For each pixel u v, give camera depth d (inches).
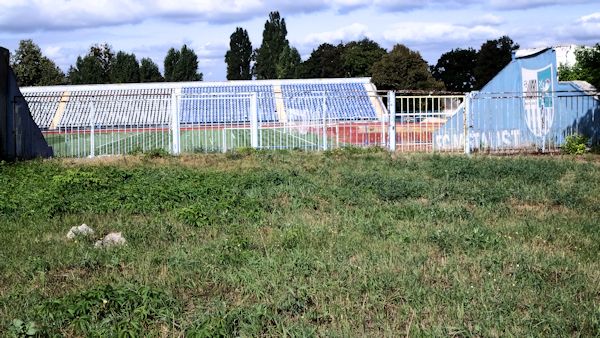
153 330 220.5
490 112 923.4
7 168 654.5
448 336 211.5
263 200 461.1
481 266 287.9
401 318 228.8
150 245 341.7
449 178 575.8
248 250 319.6
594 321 219.3
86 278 285.0
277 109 1147.3
